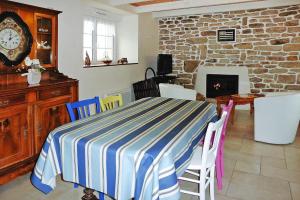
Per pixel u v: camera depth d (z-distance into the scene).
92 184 1.60
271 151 3.53
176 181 1.45
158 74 6.23
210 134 1.83
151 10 5.48
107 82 4.92
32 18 2.94
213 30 6.42
